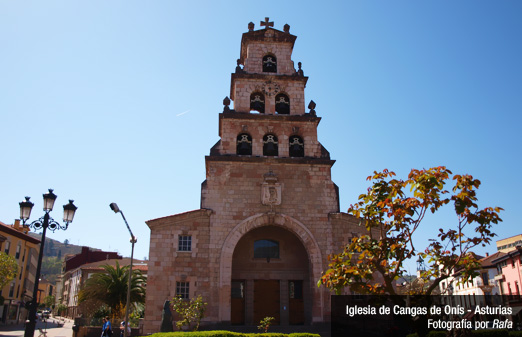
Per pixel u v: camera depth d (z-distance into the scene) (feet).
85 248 353.72
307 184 109.60
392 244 41.70
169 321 89.30
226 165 109.19
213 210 104.73
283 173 110.01
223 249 101.65
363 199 44.98
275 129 114.93
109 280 151.53
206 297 97.91
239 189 107.45
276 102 119.44
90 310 169.17
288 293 108.58
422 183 40.04
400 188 42.80
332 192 109.50
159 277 98.37
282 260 110.63
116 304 151.02
